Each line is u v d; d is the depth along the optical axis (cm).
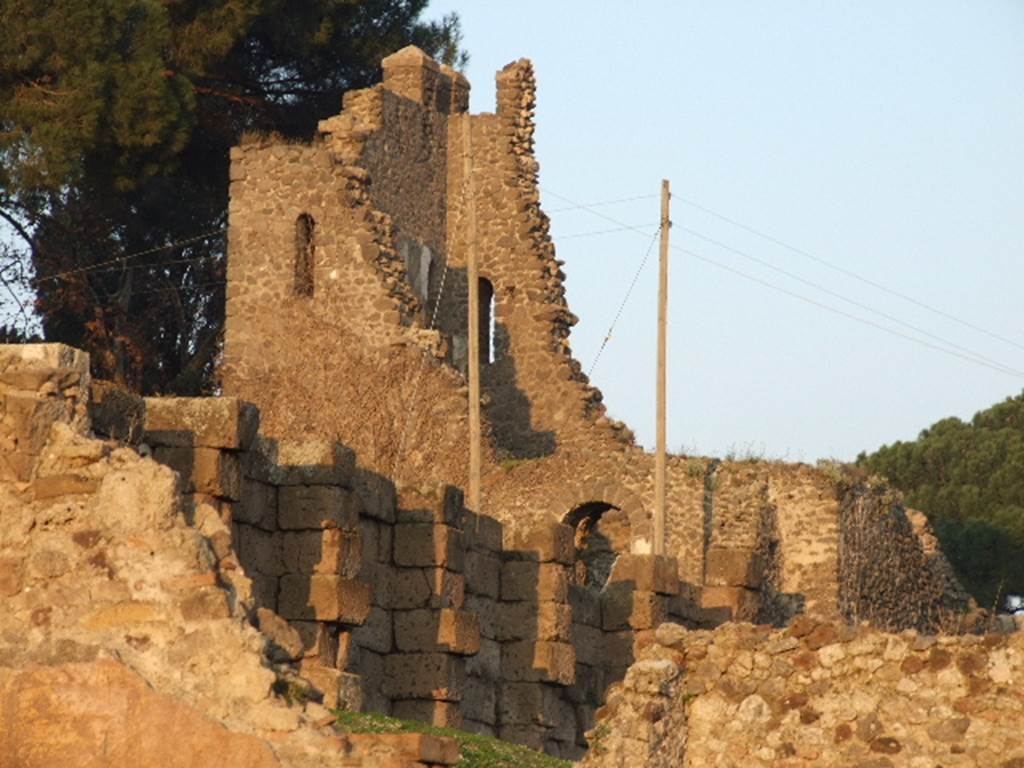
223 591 8112
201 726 7988
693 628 14975
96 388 9981
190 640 8056
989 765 8725
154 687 8019
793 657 9038
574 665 13775
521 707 13600
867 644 8962
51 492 8231
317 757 7975
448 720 12456
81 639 8075
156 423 10269
